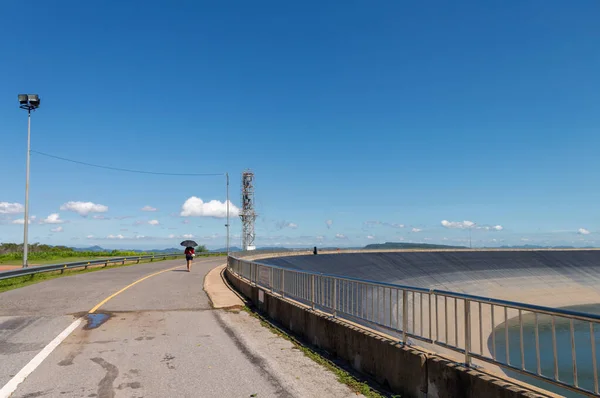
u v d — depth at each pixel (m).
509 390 4.03
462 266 83.06
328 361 7.19
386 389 5.88
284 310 10.33
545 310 3.96
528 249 102.00
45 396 5.50
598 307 75.12
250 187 82.75
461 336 20.03
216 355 7.59
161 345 8.32
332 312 8.05
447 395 4.80
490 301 4.55
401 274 70.31
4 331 9.46
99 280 22.03
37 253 52.75
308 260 61.78
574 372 3.71
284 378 6.29
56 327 9.91
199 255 67.94
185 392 5.68
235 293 16.45
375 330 6.73
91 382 6.06
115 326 10.12
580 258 102.31
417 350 5.46
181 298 14.91
